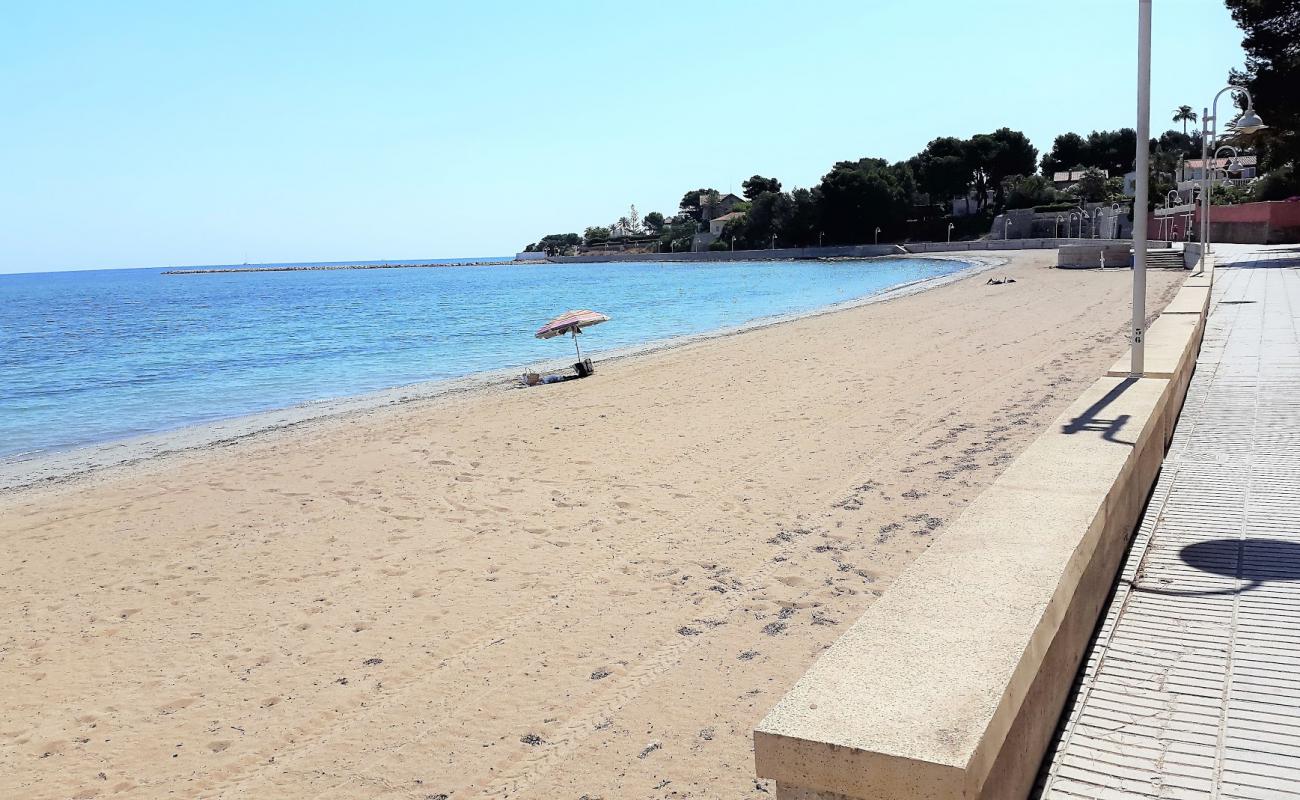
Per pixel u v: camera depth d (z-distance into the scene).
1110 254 48.09
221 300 83.00
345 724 5.45
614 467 11.24
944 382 15.23
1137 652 3.79
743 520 8.69
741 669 5.66
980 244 94.06
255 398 21.69
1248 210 51.88
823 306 40.69
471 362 27.17
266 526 9.77
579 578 7.53
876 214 114.75
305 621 7.08
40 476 13.73
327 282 142.00
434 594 7.43
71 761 5.25
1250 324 14.80
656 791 4.47
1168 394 6.95
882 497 8.94
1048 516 3.74
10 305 86.94
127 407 21.09
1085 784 2.87
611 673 5.79
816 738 2.07
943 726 2.09
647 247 180.62
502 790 4.62
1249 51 34.66
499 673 5.93
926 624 2.71
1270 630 3.92
